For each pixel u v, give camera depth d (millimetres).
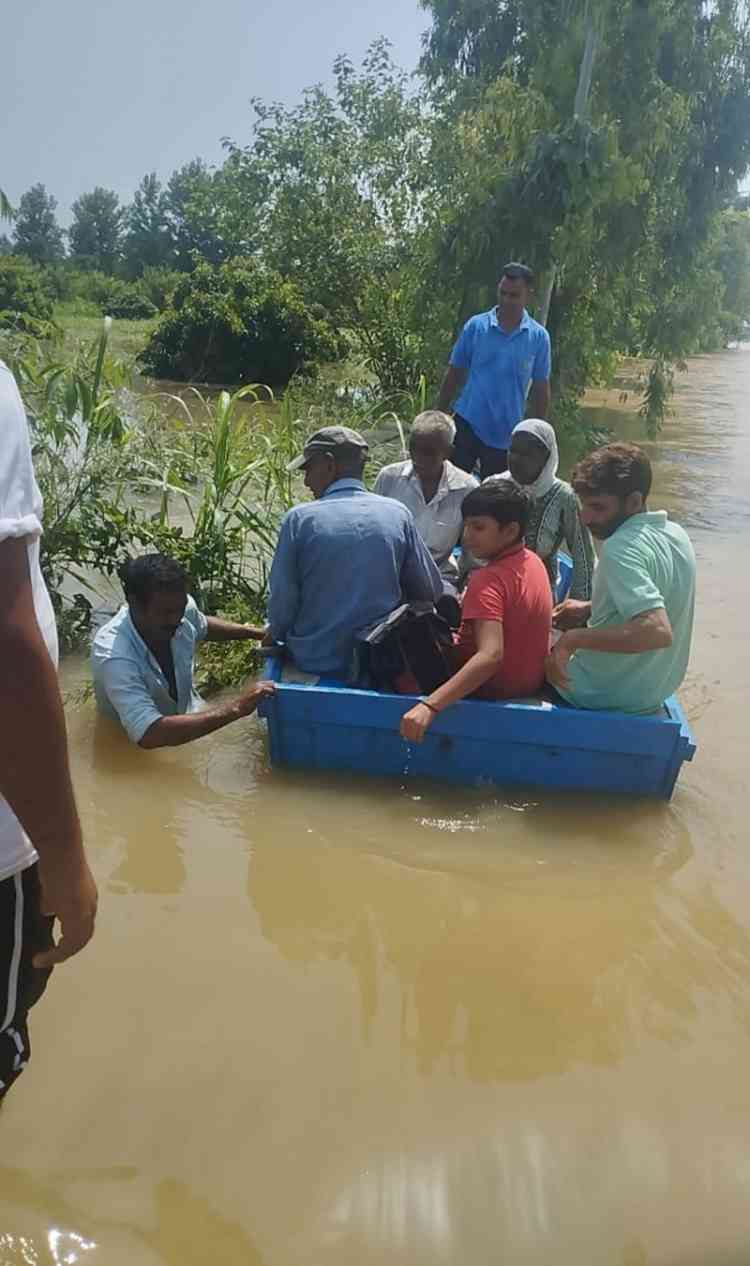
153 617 4004
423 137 15461
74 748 4137
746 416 15375
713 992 2859
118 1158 2215
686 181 12812
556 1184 2209
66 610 5484
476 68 15609
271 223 17797
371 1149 2270
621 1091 2477
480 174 11016
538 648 3975
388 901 3223
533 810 3816
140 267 78938
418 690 4031
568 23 10875
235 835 3568
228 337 18078
